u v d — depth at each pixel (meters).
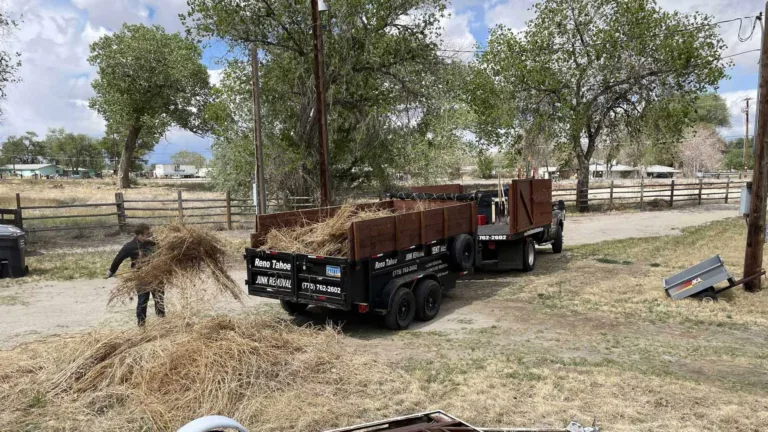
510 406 4.99
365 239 7.36
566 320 8.24
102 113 52.28
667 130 25.77
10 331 7.60
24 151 138.62
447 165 24.30
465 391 5.37
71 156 122.00
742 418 4.71
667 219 22.64
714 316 8.27
